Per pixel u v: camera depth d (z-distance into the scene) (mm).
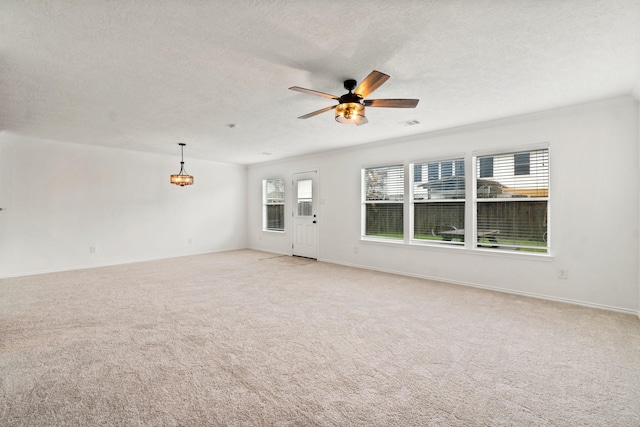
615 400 1821
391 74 2707
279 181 7488
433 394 1882
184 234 7059
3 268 4824
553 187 3738
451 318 3137
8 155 4852
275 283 4551
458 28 2016
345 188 5988
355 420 1652
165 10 1798
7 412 1696
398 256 5211
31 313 3229
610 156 3404
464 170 4500
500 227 4211
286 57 2393
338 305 3547
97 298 3771
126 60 2416
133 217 6230
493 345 2537
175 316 3176
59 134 4824
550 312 3320
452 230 4656
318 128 4480
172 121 4102
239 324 2977
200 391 1904
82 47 2209
